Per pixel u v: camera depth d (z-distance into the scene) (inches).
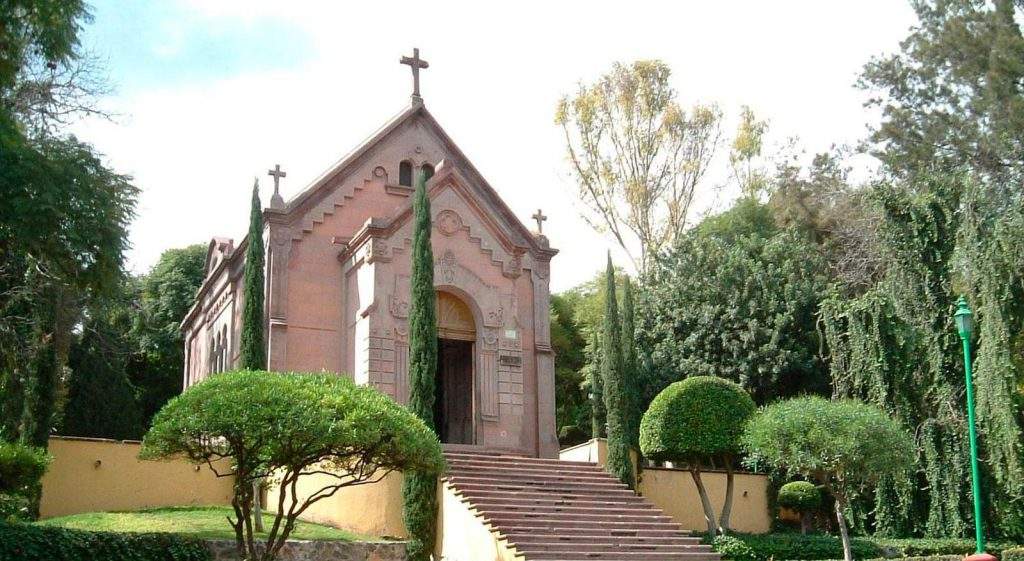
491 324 1226.0
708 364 1435.8
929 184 1174.3
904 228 1151.6
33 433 935.7
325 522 1036.5
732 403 1115.9
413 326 1025.5
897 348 1130.0
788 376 1413.6
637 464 1151.6
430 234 1077.1
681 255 1572.3
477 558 916.6
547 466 1104.8
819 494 1195.3
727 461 1128.2
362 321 1154.7
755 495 1237.7
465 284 1223.5
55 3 773.9
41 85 927.7
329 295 1226.6
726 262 1515.7
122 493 988.6
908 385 1121.4
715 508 1204.5
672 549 962.7
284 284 1201.4
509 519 930.7
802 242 1598.2
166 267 2014.0
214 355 1430.9
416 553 930.1
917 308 1126.4
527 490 1019.9
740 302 1455.5
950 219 1130.0
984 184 1390.3
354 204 1267.2
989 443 1013.2
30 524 726.5
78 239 797.2
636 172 1875.0
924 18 1723.7
